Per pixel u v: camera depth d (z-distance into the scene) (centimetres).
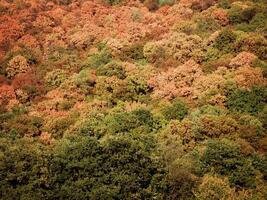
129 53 3650
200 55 3419
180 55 3459
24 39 3862
